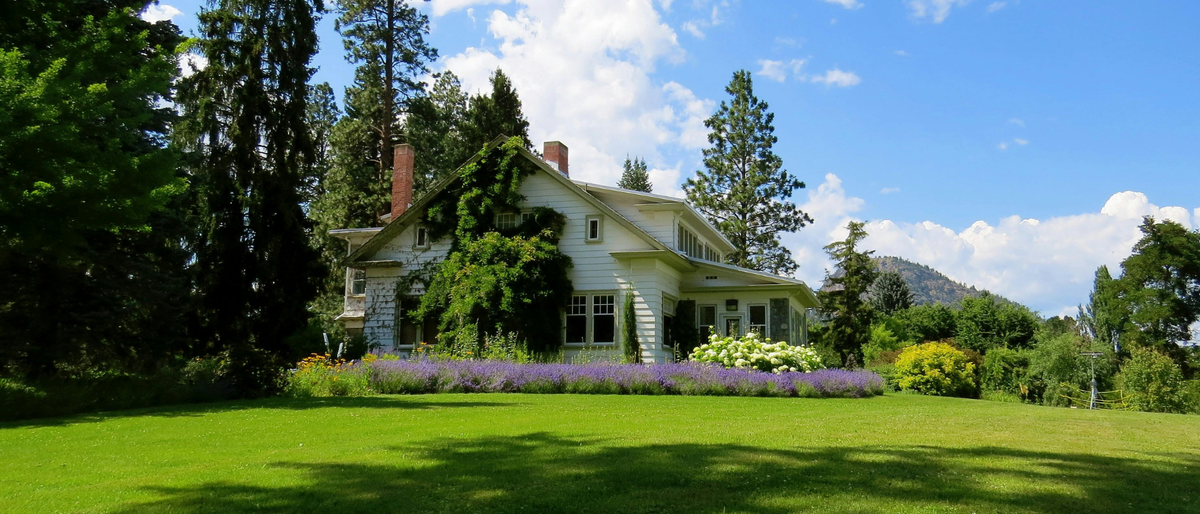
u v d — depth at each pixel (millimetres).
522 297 25031
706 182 52094
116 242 18375
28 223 10484
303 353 25453
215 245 22578
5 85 10141
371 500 4934
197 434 8625
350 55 43375
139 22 19938
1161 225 47125
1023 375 39812
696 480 5473
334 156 43625
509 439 7805
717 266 28828
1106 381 38594
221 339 22422
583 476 5633
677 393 18203
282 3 24125
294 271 23828
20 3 12203
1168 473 6117
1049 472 5957
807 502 4805
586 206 26969
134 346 19094
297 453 6957
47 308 16672
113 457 6895
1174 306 45312
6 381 11344
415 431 8695
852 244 45469
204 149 23141
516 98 49781
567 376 17969
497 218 27875
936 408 14445
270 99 23938
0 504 4938
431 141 45344
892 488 5227
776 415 11336
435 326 27562
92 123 12430
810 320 69312
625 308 25922
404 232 28438
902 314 67750
